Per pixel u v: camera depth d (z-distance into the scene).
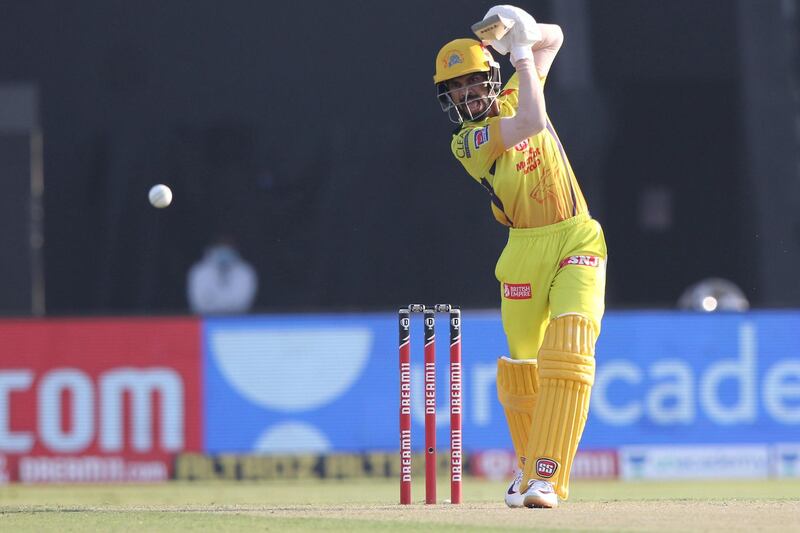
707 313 43.00
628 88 50.16
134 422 41.78
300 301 48.97
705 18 50.31
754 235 50.25
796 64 50.47
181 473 41.81
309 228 48.97
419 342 42.09
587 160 50.03
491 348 42.12
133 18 48.91
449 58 23.08
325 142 49.09
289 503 28.22
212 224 48.97
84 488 40.12
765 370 43.12
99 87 48.88
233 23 49.06
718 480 42.56
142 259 48.75
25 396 41.44
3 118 48.53
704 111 50.28
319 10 49.09
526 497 22.48
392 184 48.97
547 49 24.41
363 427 42.38
